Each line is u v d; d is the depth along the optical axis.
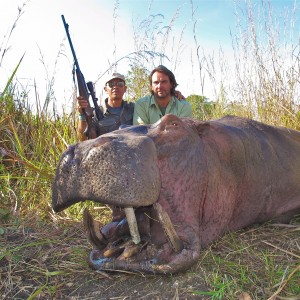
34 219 1.74
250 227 1.63
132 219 1.07
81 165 1.08
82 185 1.07
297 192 1.73
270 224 1.64
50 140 2.31
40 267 1.33
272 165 1.65
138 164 1.07
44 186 2.03
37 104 2.51
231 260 1.29
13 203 1.90
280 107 2.76
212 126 1.49
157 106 2.61
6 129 2.30
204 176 1.29
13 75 2.35
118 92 2.65
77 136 2.53
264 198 1.61
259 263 1.28
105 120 2.58
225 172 1.41
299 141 1.91
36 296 1.17
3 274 1.29
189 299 1.08
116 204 1.04
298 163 1.77
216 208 1.37
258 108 2.87
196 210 1.28
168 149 1.23
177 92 2.69
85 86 2.48
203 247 1.34
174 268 1.13
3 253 1.41
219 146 1.42
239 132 1.59
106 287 1.18
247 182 1.53
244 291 1.11
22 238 1.56
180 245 1.17
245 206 1.54
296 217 1.76
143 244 1.19
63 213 1.83
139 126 1.30
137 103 2.65
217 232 1.40
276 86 2.80
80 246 1.47
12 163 2.23
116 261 1.19
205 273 1.19
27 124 2.49
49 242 1.50
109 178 1.05
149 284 1.16
